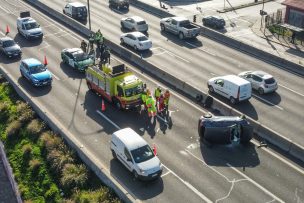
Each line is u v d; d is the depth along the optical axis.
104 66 35.03
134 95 33.19
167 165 27.34
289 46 48.75
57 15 56.47
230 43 49.31
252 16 59.28
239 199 24.42
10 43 44.03
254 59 45.16
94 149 28.97
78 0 65.62
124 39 47.66
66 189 26.17
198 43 49.50
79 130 31.22
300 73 41.91
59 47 46.66
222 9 62.16
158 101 33.47
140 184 25.58
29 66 37.91
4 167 29.19
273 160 28.00
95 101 35.50
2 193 27.02
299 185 25.70
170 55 45.53
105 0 66.62
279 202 24.27
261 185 25.61
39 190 26.75
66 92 36.91
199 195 24.72
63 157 28.02
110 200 24.34
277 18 56.03
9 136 31.97
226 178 26.19
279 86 39.09
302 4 52.22
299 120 33.16
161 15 60.00
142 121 32.53
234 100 35.03
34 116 33.31
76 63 40.19
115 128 31.53
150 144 29.53
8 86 37.91
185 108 34.41
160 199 24.34
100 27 53.56
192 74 40.84
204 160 27.91
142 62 42.00
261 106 35.31
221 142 29.38
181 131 31.19
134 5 64.31
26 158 29.44
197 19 57.81
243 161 27.88
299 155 28.23
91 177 26.55
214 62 43.94
